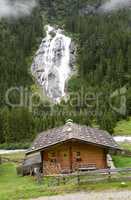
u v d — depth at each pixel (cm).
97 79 17612
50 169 4294
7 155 6906
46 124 9956
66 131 4441
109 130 9750
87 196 2744
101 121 10181
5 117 9725
